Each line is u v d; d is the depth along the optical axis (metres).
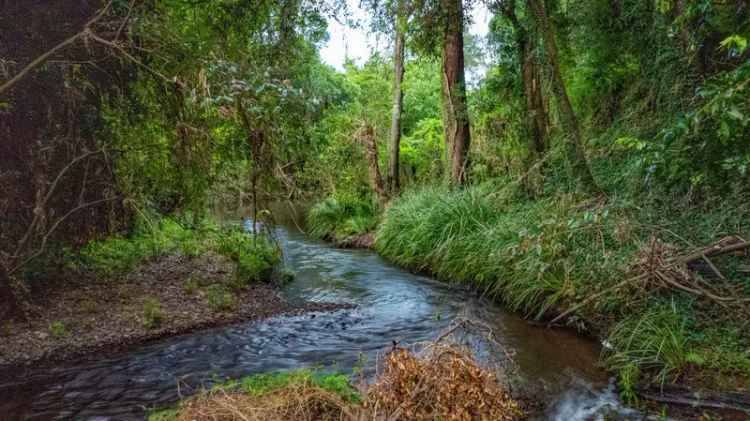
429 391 2.43
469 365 2.53
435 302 5.79
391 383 2.48
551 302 4.79
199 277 6.23
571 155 6.16
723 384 3.11
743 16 4.52
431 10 7.28
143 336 4.38
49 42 4.31
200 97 4.30
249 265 6.66
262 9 5.76
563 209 5.30
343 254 9.15
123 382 3.46
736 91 2.87
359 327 4.85
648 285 4.12
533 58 7.01
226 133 4.92
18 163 4.51
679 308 3.85
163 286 5.77
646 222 4.73
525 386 3.38
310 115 5.13
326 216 11.57
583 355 3.96
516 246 5.14
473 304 5.59
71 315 4.62
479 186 7.93
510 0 7.11
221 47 4.94
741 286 3.81
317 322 5.01
